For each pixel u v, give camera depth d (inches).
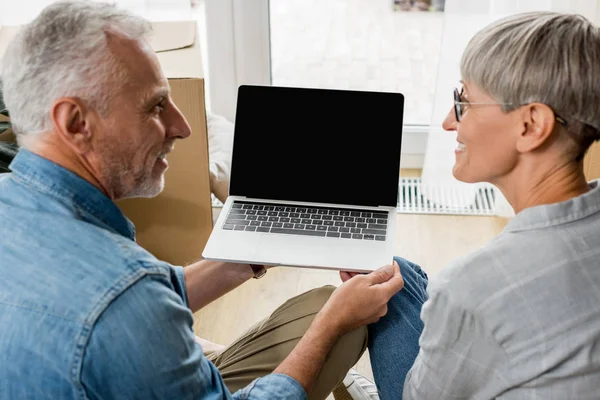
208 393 43.5
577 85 39.6
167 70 76.3
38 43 40.2
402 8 104.7
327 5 105.5
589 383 39.2
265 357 56.1
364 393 66.3
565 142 41.7
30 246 39.3
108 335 37.6
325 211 65.3
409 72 109.0
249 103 67.3
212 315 84.3
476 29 94.4
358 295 52.4
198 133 78.5
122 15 42.6
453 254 94.7
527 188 43.6
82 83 40.4
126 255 39.6
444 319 41.7
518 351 39.9
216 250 60.8
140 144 43.6
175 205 83.4
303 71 110.3
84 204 41.8
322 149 66.7
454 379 42.9
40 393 38.2
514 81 40.8
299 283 89.4
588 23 41.2
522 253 40.0
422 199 105.1
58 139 41.6
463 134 44.4
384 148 66.4
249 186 66.8
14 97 41.1
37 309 37.8
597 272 39.2
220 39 104.3
